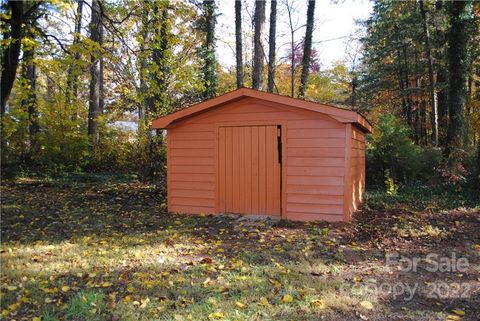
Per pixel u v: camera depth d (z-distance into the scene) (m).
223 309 3.45
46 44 9.48
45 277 4.23
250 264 4.77
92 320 3.25
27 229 6.60
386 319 3.34
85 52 9.46
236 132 7.88
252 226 6.91
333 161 7.15
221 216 7.84
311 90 21.72
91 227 6.88
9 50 8.46
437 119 17.67
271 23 15.76
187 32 15.22
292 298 3.66
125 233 6.46
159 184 12.50
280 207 7.57
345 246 5.66
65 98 14.49
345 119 6.93
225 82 20.80
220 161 8.02
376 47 20.88
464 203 8.71
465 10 11.68
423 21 16.31
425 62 18.50
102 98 18.44
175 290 3.88
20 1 7.90
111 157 16.38
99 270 4.47
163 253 5.25
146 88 12.14
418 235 6.25
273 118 7.57
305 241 5.89
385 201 9.30
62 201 9.65
